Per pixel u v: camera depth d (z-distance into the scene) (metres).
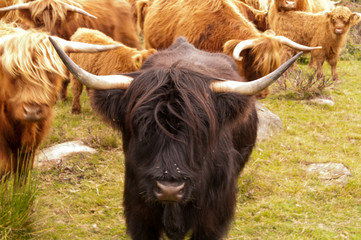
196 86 2.54
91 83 2.55
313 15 9.45
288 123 6.75
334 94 8.35
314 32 9.39
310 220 4.16
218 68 3.31
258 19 9.78
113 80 2.63
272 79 2.49
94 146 5.52
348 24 8.99
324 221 4.13
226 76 3.20
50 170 4.82
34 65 3.22
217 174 2.95
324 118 7.08
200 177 2.67
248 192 4.59
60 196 4.39
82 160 5.11
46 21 6.92
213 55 3.88
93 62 6.39
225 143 3.02
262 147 5.84
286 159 5.48
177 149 2.42
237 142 3.63
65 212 4.14
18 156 3.76
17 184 3.68
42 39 3.35
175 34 6.27
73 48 3.64
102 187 4.64
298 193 4.65
